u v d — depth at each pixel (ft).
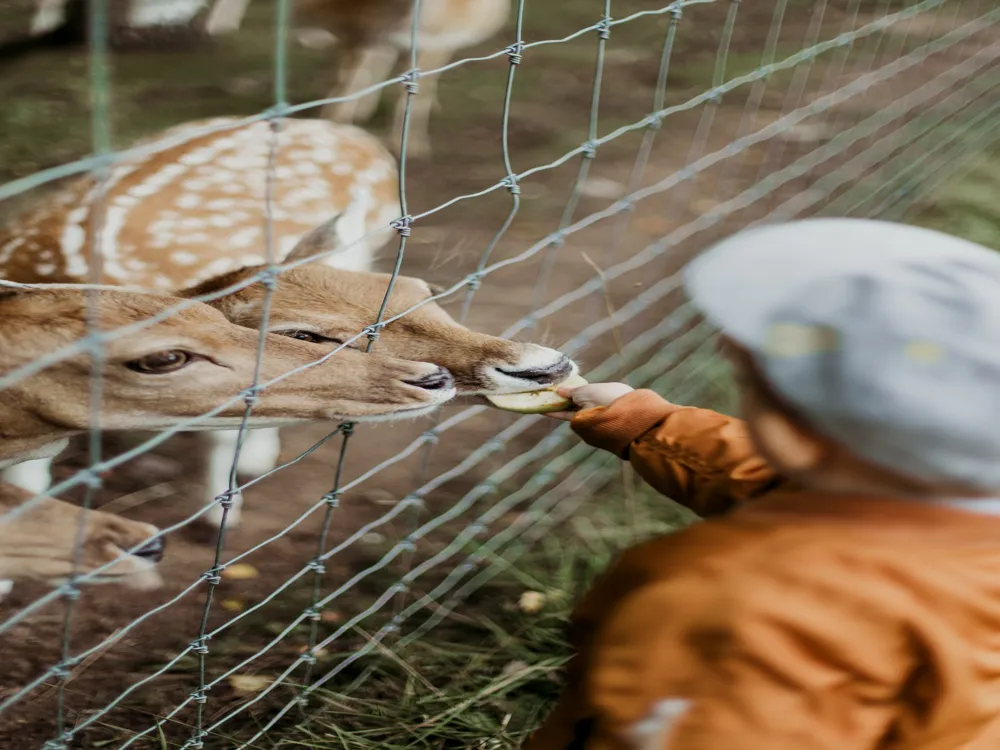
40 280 9.71
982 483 3.97
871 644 4.05
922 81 23.67
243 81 22.45
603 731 4.36
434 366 7.47
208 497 10.73
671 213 17.81
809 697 4.05
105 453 11.60
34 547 6.42
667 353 13.55
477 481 11.46
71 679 8.59
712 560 4.25
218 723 7.81
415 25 6.13
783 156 20.12
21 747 7.93
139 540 6.54
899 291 3.88
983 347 3.79
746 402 4.28
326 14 20.27
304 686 8.66
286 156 12.07
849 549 4.10
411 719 8.48
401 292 8.24
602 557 10.37
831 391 3.91
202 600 9.59
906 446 3.90
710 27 28.14
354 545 10.42
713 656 4.12
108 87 21.38
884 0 28.81
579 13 28.68
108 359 6.85
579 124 21.58
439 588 9.80
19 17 24.76
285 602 9.63
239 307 7.90
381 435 12.21
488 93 22.82
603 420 6.29
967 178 19.17
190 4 23.99
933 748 4.17
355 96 5.92
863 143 20.71
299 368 6.49
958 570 4.06
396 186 13.16
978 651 4.09
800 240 4.15
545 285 15.26
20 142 18.40
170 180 11.17
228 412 7.23
